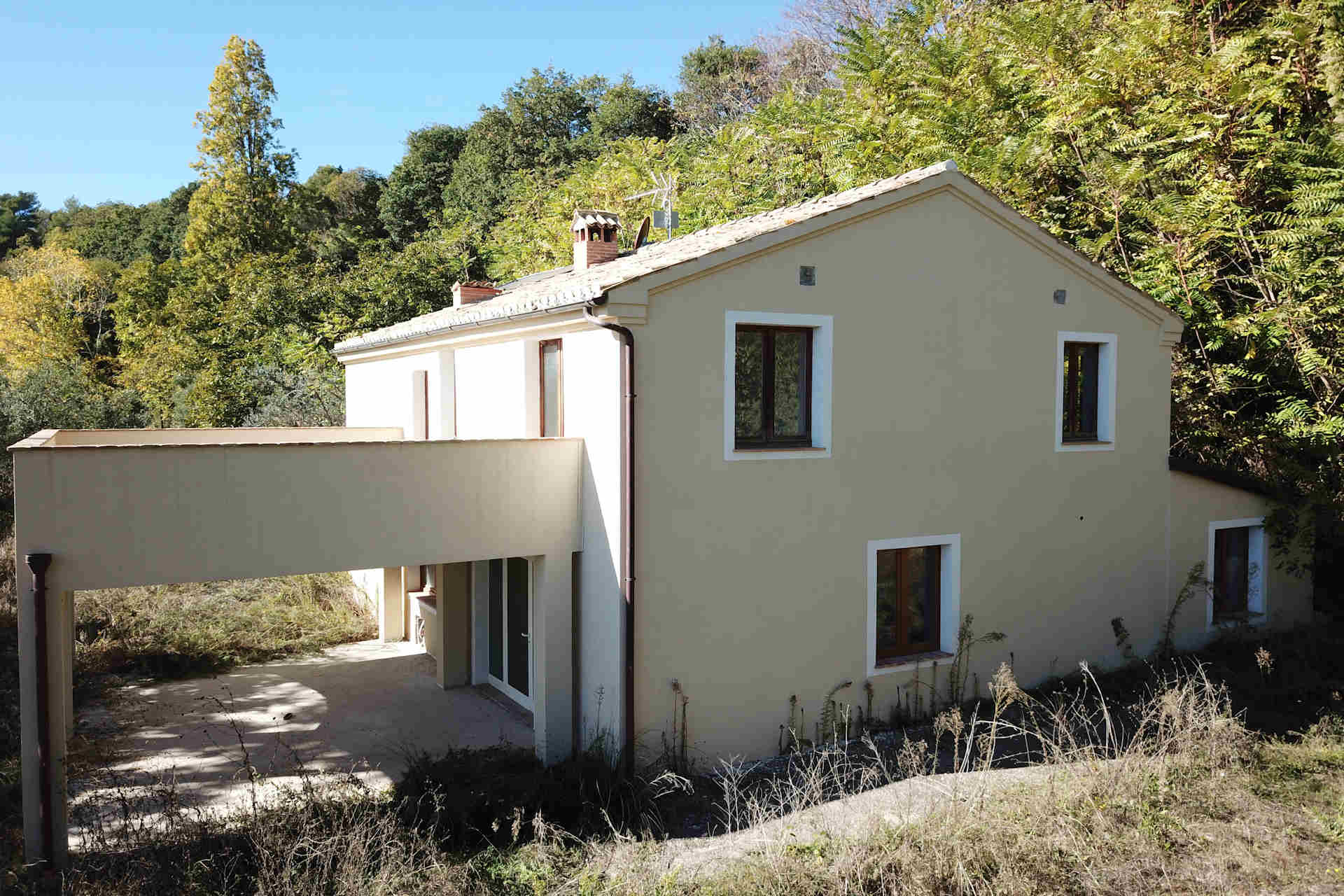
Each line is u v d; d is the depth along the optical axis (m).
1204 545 14.40
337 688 13.09
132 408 33.75
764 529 10.44
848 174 20.59
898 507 11.41
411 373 15.50
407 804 8.39
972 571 12.03
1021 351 12.38
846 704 11.09
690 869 7.51
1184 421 16.59
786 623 10.65
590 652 10.09
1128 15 18.48
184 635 14.67
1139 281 16.64
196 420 30.38
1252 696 11.96
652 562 9.68
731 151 27.05
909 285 11.34
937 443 11.68
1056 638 12.87
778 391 10.68
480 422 13.22
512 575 12.51
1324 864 7.48
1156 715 11.04
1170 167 16.67
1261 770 9.46
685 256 9.82
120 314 43.50
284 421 26.28
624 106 45.78
